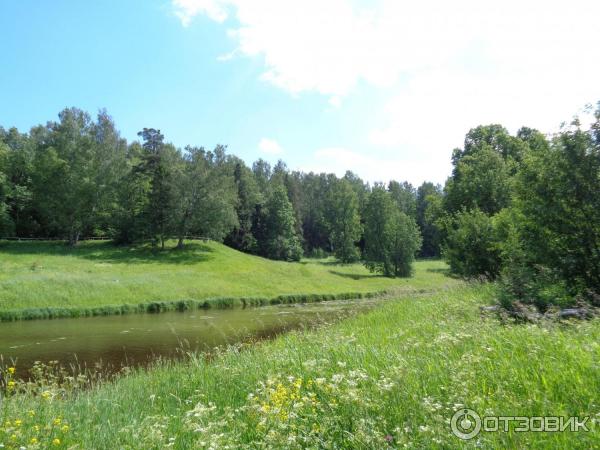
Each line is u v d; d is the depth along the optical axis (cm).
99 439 435
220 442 351
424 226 9250
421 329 914
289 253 7388
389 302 1916
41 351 1592
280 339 1125
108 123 6069
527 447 301
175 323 2277
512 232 1284
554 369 423
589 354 445
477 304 1154
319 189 10675
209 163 6044
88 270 4019
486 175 2811
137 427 459
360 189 11088
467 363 470
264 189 9444
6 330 2084
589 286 1027
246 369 696
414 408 379
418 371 481
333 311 2567
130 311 2847
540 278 1080
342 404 404
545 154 1152
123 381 904
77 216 5425
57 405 608
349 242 7469
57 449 400
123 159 6019
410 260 5769
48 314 2578
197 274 4181
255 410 418
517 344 532
